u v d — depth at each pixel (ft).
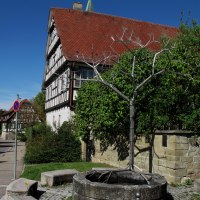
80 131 56.18
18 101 41.57
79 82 81.30
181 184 34.53
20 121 154.40
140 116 39.83
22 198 25.93
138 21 106.01
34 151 57.62
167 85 39.60
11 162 61.36
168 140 35.55
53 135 59.57
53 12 97.71
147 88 40.63
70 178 36.47
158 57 42.04
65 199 28.99
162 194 21.81
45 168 47.42
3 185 37.70
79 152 58.59
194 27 44.50
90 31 94.17
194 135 35.53
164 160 36.09
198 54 42.16
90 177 24.39
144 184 21.98
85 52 85.56
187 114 38.65
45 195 30.81
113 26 99.35
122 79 41.45
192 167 35.24
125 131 44.91
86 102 53.72
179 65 39.63
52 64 106.73
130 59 42.04
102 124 46.78
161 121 38.11
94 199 21.09
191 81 38.83
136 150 41.24
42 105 169.17
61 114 89.97
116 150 47.70
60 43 92.12
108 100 42.98
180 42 43.01
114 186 20.79
